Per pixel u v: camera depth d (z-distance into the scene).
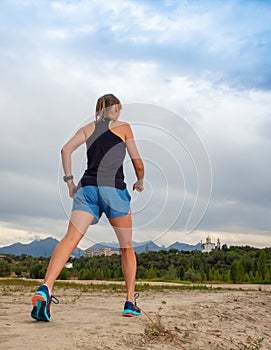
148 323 4.13
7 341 3.19
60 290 10.61
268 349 4.04
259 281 31.44
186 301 7.10
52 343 3.16
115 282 16.05
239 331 4.52
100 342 3.31
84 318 4.33
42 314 3.96
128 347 3.33
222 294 9.67
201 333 4.11
